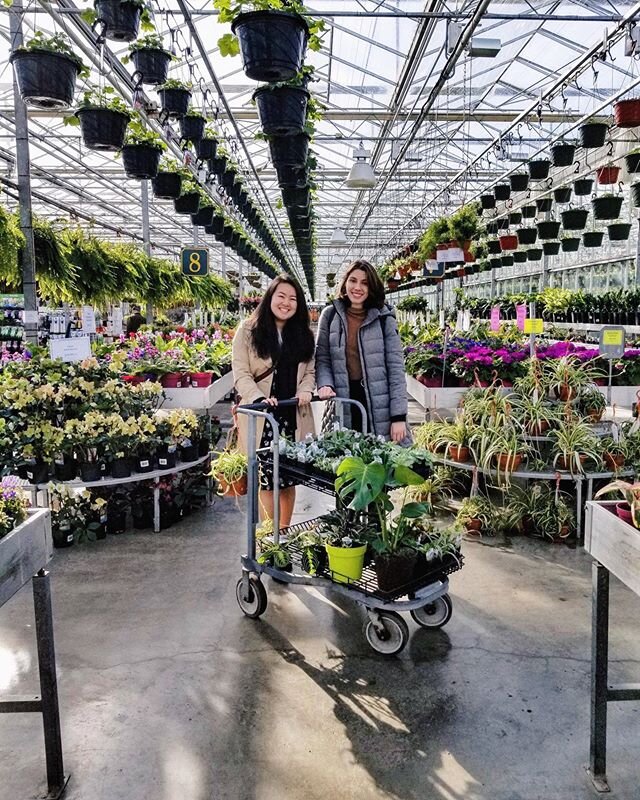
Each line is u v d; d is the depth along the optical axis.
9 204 5.61
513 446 3.94
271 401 2.99
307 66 4.11
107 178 12.50
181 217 17.81
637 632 2.75
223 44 3.57
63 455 3.89
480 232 8.77
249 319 3.39
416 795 1.84
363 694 2.31
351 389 3.41
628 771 1.94
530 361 4.79
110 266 6.91
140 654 2.59
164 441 4.10
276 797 1.83
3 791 1.87
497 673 2.45
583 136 5.77
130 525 4.20
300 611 2.95
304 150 5.01
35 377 4.26
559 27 6.97
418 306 16.28
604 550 1.79
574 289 13.05
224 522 4.25
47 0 3.92
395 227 20.28
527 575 3.35
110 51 4.95
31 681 2.40
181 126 5.41
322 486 2.81
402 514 2.57
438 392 5.01
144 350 6.03
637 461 3.95
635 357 5.13
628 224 6.87
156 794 1.85
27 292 5.05
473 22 4.73
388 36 6.97
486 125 10.65
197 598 3.09
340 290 3.48
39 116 9.43
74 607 3.01
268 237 13.60
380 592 2.51
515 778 1.91
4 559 1.60
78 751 2.03
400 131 10.23
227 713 2.21
